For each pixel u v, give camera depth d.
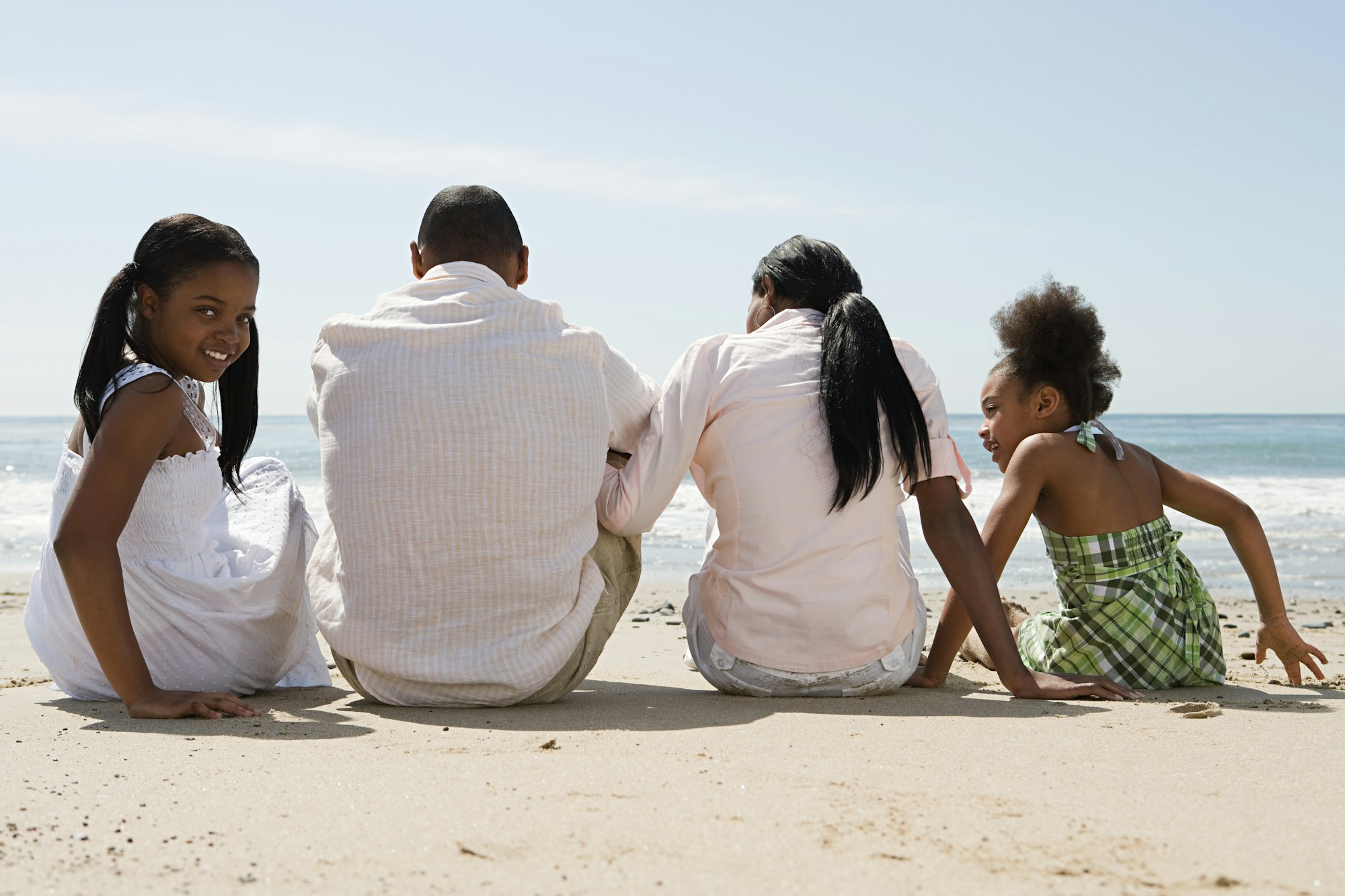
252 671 2.98
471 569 2.64
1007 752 2.13
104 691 2.86
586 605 2.78
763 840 1.56
